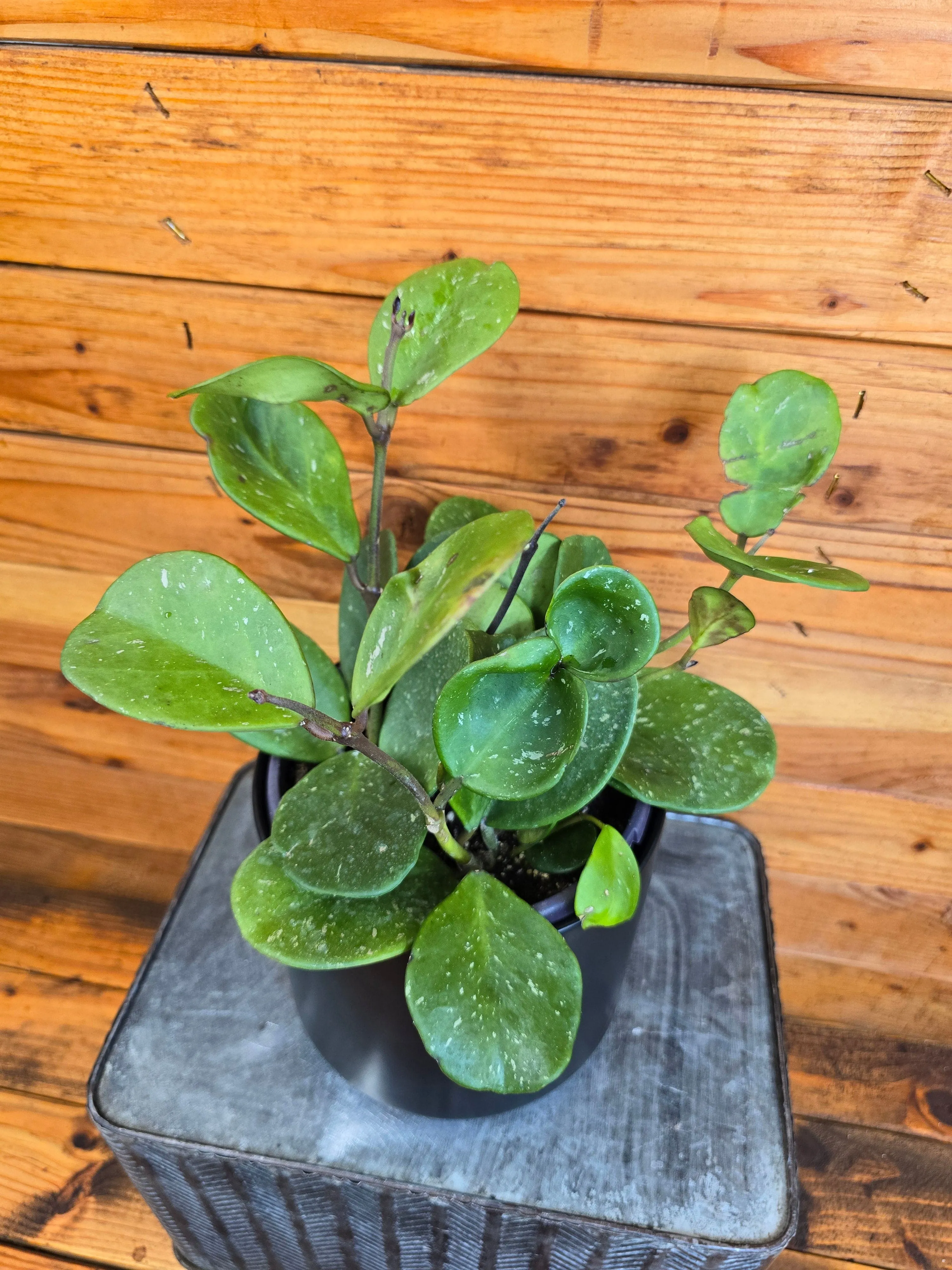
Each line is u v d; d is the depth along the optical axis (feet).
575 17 1.16
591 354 1.39
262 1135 1.34
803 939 1.97
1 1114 1.75
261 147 1.29
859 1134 1.74
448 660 1.16
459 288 1.11
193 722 0.89
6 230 1.41
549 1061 0.98
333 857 1.05
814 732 1.71
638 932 1.61
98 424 1.59
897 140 1.19
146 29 1.22
